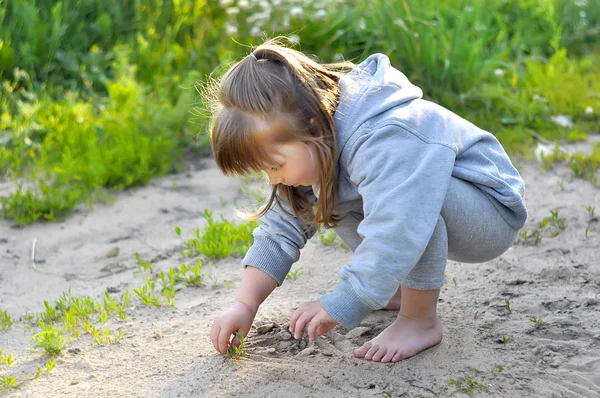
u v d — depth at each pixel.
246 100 2.27
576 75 5.38
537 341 2.63
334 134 2.36
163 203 4.27
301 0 5.80
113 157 4.54
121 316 3.00
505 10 6.31
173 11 6.05
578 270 3.17
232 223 3.80
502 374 2.44
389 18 5.52
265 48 2.39
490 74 5.46
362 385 2.39
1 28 5.53
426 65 5.33
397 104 2.39
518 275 3.16
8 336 2.98
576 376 2.43
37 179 4.47
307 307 2.39
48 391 2.50
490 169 2.50
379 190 2.29
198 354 2.65
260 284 2.65
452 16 5.98
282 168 2.35
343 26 5.80
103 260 3.69
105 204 4.27
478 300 2.96
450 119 2.47
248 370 2.51
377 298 2.29
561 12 6.30
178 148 4.85
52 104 5.05
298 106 2.30
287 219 2.65
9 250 3.78
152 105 4.99
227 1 5.77
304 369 2.50
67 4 5.86
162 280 3.36
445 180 2.33
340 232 2.68
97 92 5.44
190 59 5.65
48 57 5.49
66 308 3.20
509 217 2.56
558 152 4.50
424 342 2.56
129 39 5.81
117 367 2.62
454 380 2.39
